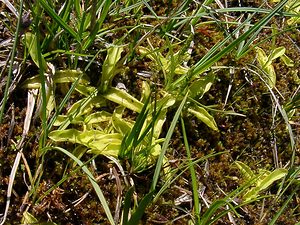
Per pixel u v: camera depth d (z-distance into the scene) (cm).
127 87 27
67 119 25
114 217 24
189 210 26
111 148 25
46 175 24
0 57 26
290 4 33
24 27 23
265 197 26
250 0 33
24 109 25
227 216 26
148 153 24
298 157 29
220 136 28
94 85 27
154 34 29
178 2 31
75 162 24
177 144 27
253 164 28
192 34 27
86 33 26
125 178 25
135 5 27
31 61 26
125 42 28
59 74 26
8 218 23
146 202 20
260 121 29
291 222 27
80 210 24
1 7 27
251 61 30
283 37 32
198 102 27
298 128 30
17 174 24
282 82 31
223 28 29
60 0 27
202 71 27
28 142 24
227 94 29
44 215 23
